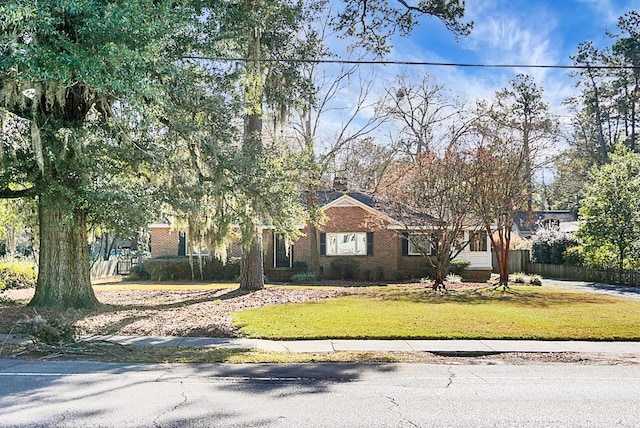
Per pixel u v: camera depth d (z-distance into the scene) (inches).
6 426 204.5
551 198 2389.3
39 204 556.4
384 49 713.6
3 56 365.4
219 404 239.3
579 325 480.1
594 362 355.6
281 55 707.4
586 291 844.6
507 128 1007.0
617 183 970.1
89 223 593.9
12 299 653.3
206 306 611.2
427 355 372.5
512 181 814.5
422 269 1084.5
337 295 737.6
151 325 478.3
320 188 1187.3
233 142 583.5
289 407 235.1
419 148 1203.9
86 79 373.7
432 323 486.6
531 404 243.6
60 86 417.7
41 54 361.1
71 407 232.2
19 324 390.6
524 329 459.8
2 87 420.2
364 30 705.6
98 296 727.1
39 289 556.4
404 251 1098.1
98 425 206.4
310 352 379.2
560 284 1020.5
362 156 1337.4
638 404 244.7
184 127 491.5
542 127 900.0
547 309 592.4
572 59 1689.2
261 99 678.5
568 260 1175.6
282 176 583.8
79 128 469.1
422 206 828.6
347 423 211.6
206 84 513.7
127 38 385.4
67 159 477.7
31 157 483.5
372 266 1077.1
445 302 657.0
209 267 1064.8
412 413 227.0
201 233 628.4
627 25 1558.8
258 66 636.1
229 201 619.5
